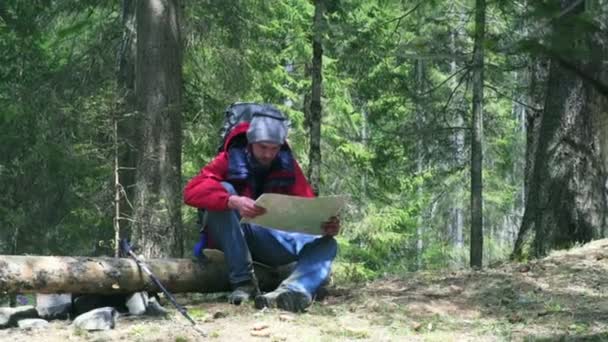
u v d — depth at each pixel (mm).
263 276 6035
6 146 14797
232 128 5832
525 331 4973
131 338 4738
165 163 10867
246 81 14594
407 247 24125
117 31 13938
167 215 10773
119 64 13648
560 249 8391
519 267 6926
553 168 8586
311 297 5551
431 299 5883
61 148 13117
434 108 14188
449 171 15438
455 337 4820
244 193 5711
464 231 26016
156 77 10961
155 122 10891
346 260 19594
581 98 8500
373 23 13203
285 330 4898
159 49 11008
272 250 5875
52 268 5141
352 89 19672
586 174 8492
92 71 13672
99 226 13781
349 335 4824
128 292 5523
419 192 22141
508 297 5891
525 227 8773
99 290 5344
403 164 17391
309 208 5309
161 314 5418
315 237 5883
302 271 5668
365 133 22469
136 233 10633
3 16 15445
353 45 13234
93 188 13930
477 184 12375
